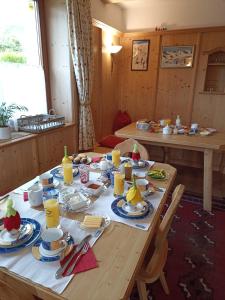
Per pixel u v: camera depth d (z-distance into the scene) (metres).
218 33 3.46
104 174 1.61
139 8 3.96
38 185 1.41
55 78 3.03
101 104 3.79
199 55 3.65
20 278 0.80
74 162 1.83
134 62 4.11
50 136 2.70
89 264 0.86
